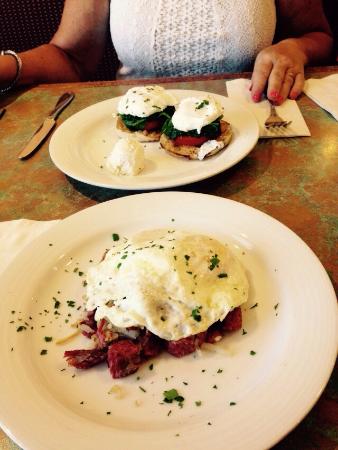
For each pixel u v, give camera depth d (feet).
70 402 0.86
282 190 1.47
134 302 0.92
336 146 1.66
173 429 0.77
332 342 0.85
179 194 1.36
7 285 1.10
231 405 0.81
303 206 1.38
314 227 1.29
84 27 2.78
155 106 1.87
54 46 2.82
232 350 0.93
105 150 1.81
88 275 1.06
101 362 0.93
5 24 3.65
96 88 2.29
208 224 1.25
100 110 2.00
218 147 1.64
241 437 0.72
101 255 1.23
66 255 1.21
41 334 1.02
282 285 1.04
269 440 0.71
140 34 2.47
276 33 2.78
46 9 3.61
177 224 1.28
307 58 2.33
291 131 1.75
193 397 0.85
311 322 0.91
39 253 1.19
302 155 1.63
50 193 1.58
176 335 0.90
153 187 1.43
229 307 0.93
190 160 1.68
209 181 1.55
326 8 3.14
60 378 0.91
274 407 0.76
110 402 0.86
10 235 1.32
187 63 2.55
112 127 1.93
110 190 1.56
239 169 1.60
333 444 0.77
